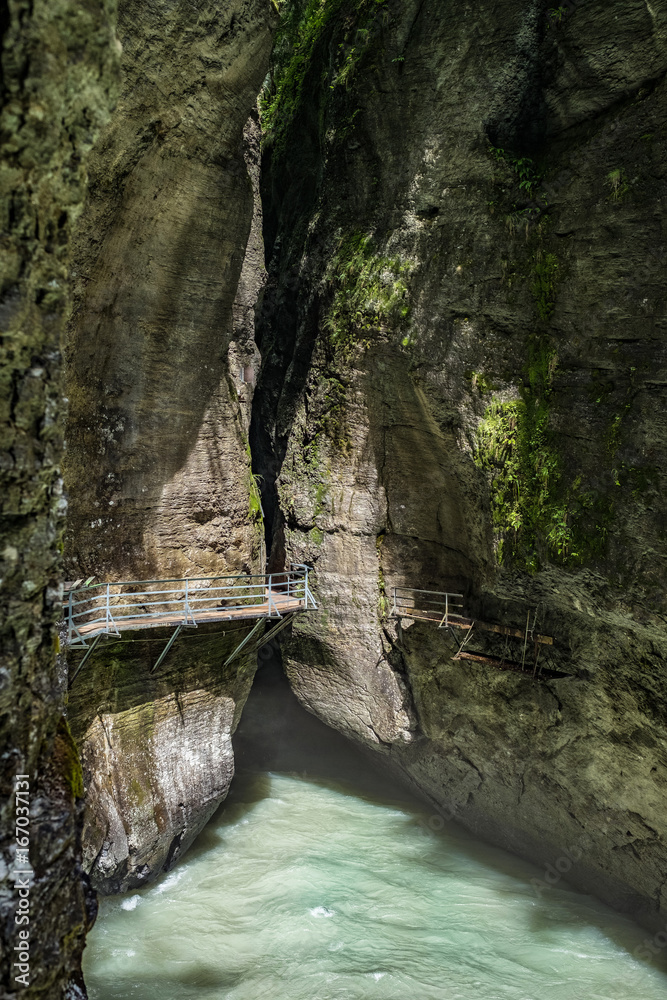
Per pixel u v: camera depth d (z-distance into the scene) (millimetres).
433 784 16094
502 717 13938
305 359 16562
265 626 15672
